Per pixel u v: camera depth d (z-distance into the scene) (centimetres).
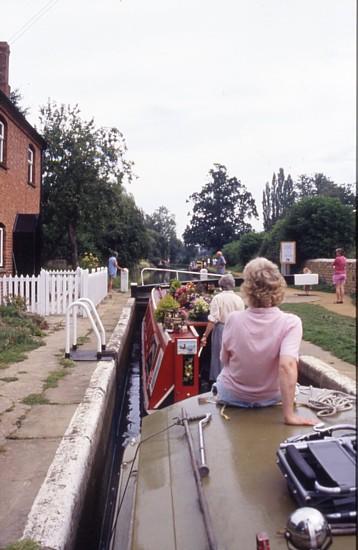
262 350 330
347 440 245
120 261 3878
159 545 233
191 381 716
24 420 554
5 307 1225
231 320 346
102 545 513
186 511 252
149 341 959
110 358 867
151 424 381
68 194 2814
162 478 291
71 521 358
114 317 1435
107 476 673
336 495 205
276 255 3144
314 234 2783
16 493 387
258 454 286
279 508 237
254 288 333
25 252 1750
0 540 321
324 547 177
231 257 5456
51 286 1446
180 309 857
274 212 10169
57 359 857
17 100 3744
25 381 716
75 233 2997
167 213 11631
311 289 2302
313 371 776
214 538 219
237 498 247
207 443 304
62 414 574
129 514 350
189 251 10444
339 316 1362
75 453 453
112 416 785
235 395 351
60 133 2820
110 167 2919
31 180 2030
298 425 317
